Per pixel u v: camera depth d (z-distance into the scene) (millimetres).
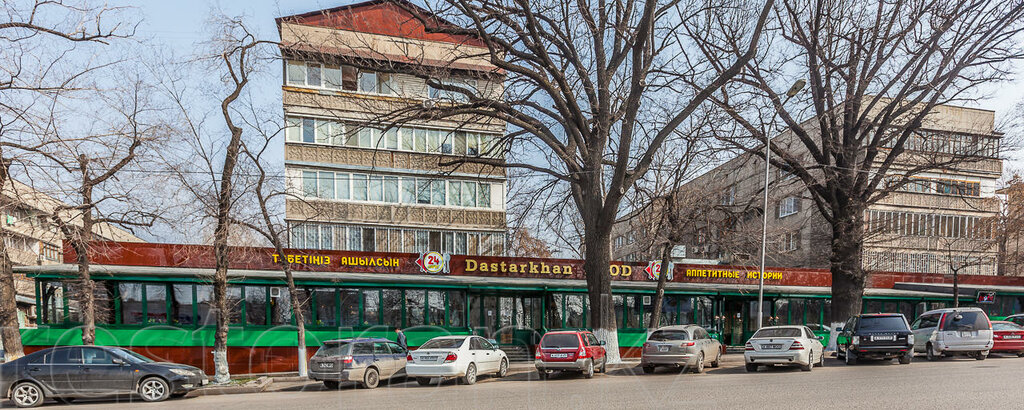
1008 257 38250
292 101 25750
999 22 19359
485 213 28031
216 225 16234
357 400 12070
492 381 15961
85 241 16094
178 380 13008
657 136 17781
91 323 16609
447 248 27453
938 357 19859
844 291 21766
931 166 21125
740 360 21672
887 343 17719
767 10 16094
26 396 12164
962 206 37062
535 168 19516
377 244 26453
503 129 28062
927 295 27797
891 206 36000
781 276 27156
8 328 14867
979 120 36781
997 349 20625
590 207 18688
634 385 13750
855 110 22047
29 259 26375
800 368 17234
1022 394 10852
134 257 19156
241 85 16141
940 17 18875
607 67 19422
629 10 18547
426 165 27391
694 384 13477
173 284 19250
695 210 23453
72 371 12516
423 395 12742
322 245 25562
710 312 25344
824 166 21359
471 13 16281
